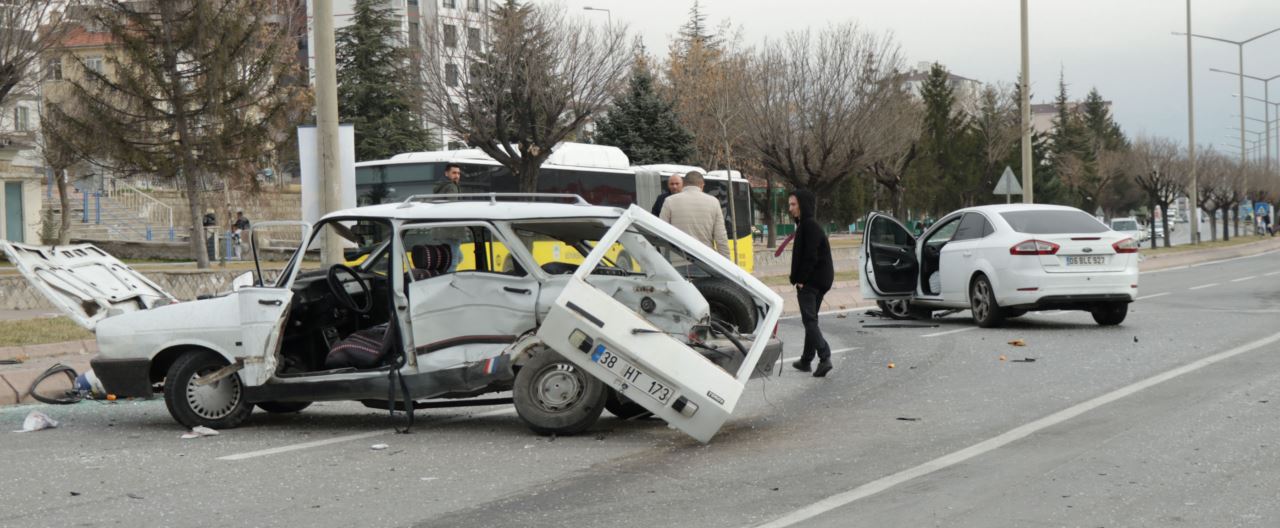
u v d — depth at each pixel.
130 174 28.98
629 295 9.20
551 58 34.09
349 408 10.87
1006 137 71.44
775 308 8.90
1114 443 8.30
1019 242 17.05
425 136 55.94
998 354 14.08
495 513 6.59
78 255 10.45
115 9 27.42
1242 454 7.86
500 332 9.05
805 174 42.03
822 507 6.60
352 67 56.00
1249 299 22.97
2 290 23.08
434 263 9.41
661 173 32.62
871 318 20.23
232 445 8.88
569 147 31.16
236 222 44.22
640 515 6.50
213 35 27.77
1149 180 60.38
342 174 15.38
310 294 9.87
